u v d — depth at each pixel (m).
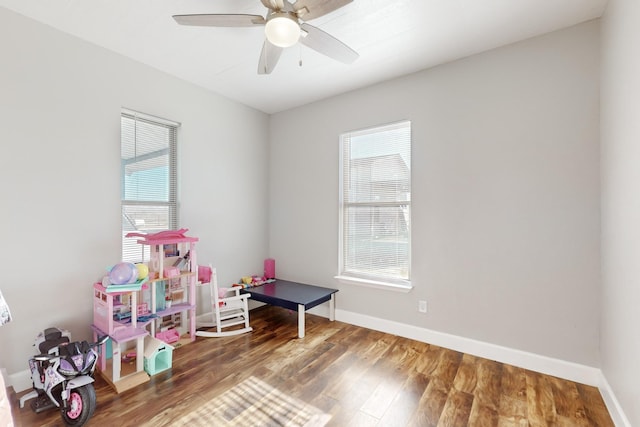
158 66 2.83
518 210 2.43
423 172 2.89
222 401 1.97
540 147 2.34
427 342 2.86
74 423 1.73
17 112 2.08
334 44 1.93
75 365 1.76
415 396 2.04
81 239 2.39
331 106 3.54
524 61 2.40
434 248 2.83
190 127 3.17
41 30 2.18
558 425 1.76
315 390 2.10
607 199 1.96
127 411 1.86
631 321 1.57
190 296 2.90
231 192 3.61
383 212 3.22
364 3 1.98
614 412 1.79
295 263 3.88
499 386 2.15
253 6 2.04
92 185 2.45
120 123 2.62
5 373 2.03
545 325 2.32
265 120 4.08
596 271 2.14
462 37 2.37
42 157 2.20
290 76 3.04
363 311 3.29
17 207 2.09
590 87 2.16
